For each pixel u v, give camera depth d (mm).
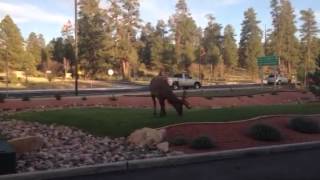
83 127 19391
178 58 104562
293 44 114250
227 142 16344
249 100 42969
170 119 19219
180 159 12453
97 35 93250
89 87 69438
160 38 110000
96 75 94625
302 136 17875
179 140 15922
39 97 39219
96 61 93625
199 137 15477
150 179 10695
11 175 10281
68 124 20281
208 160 12898
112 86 72062
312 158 13430
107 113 21766
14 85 73125
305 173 11602
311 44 113500
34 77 93188
